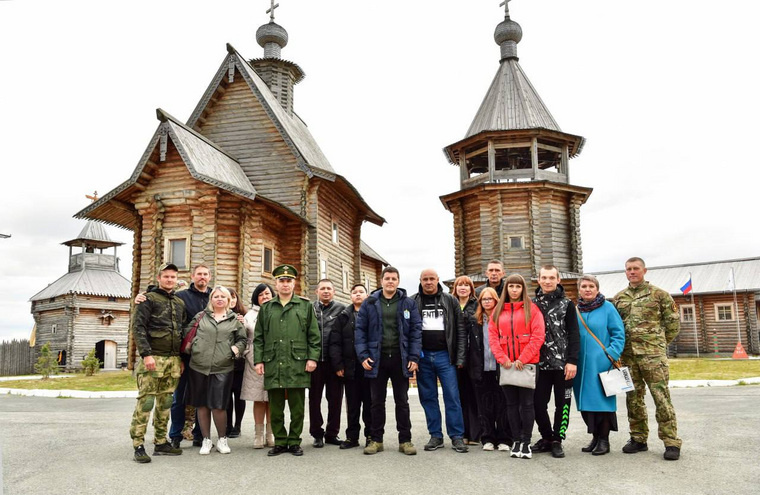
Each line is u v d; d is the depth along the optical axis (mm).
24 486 5141
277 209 18938
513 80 28062
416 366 6617
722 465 5727
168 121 17453
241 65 21797
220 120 22125
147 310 6512
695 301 40125
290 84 27281
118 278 41438
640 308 6570
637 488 4922
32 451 6805
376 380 6809
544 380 6590
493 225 25438
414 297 7234
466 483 5160
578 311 6793
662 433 6164
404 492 4875
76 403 13211
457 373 7418
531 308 6461
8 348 38656
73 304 37781
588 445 6898
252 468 5855
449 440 7598
